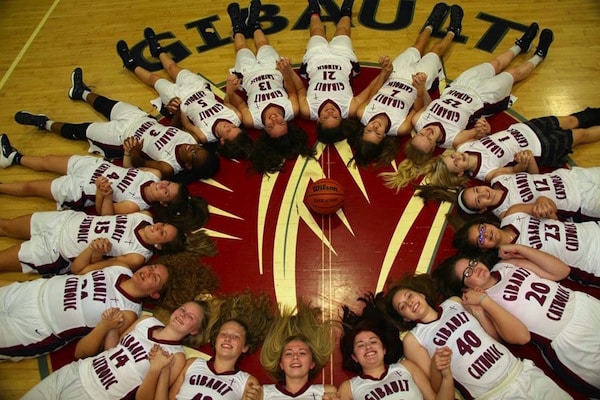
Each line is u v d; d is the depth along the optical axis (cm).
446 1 502
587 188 338
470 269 306
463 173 378
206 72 471
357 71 446
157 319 321
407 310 300
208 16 521
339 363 312
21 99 468
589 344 281
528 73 429
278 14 509
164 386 280
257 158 399
